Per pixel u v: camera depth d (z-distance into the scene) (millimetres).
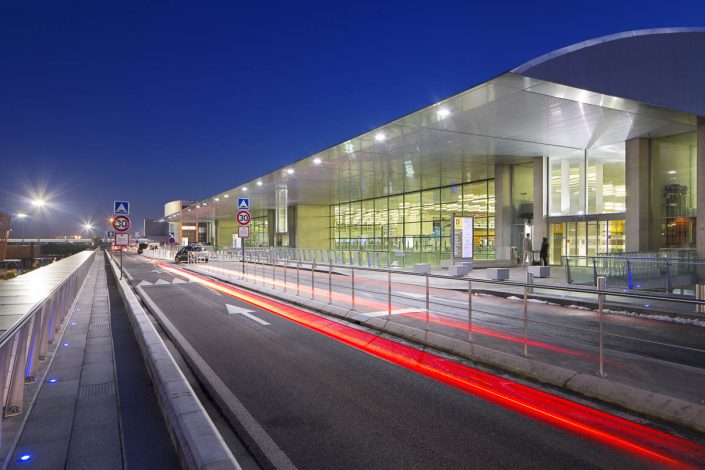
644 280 16500
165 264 37969
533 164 26594
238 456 4230
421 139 20344
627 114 16719
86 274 25469
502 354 7105
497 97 14438
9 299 7523
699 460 4105
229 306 13742
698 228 18406
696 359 7414
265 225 68812
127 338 9266
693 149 21328
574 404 5484
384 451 4301
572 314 11555
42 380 6215
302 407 5438
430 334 8586
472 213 33969
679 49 16047
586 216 24156
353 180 33312
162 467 3930
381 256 28578
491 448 4348
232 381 6445
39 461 3963
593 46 13930
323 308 12453
